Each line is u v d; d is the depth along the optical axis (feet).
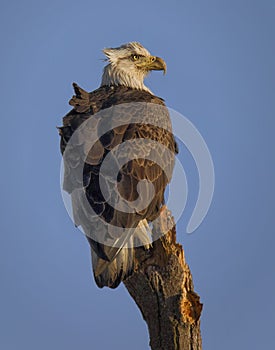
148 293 67.15
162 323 66.54
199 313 66.44
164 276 66.80
